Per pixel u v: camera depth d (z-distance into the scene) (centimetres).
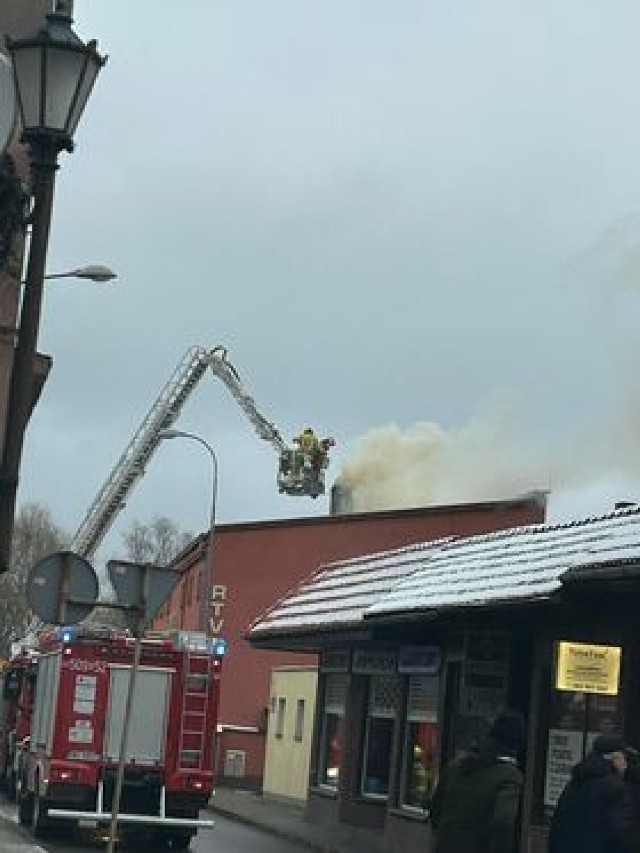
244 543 4944
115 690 2216
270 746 3834
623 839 902
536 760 1731
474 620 1864
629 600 1527
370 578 2522
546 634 1750
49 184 899
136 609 1588
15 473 882
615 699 1584
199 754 2230
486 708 1872
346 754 2644
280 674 3853
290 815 3081
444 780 913
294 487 6856
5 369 1381
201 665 2250
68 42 883
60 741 2188
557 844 923
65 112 886
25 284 901
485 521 4625
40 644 2617
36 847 2045
